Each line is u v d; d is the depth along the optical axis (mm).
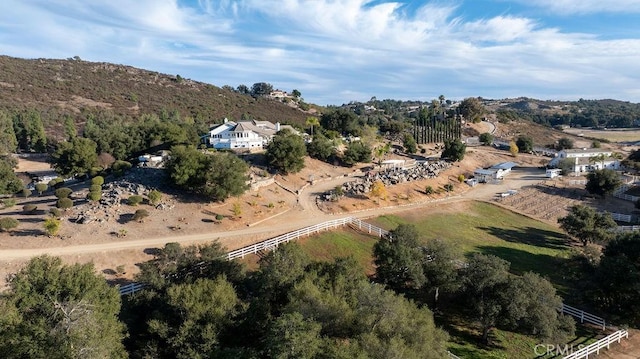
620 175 97062
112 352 25641
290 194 70250
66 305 25406
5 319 23578
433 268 39375
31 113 125688
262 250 47250
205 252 39188
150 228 50094
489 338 37594
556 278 50594
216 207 58000
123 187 59156
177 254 38094
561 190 91000
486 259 37219
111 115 146125
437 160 106438
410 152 114625
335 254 49750
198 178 57812
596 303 39969
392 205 71188
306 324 24688
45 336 23750
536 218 74688
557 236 66625
